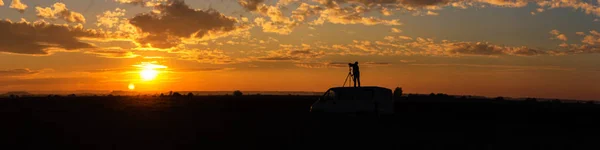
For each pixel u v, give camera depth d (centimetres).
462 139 2156
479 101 7550
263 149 1805
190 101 6544
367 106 3372
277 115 3466
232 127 2577
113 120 3012
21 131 2384
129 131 2383
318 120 3041
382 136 2214
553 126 2897
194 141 2016
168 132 2336
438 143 2009
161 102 6128
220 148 1827
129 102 6200
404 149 1828
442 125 2809
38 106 4994
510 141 2123
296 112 3819
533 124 3005
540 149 1905
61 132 2342
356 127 2620
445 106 5162
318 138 2119
